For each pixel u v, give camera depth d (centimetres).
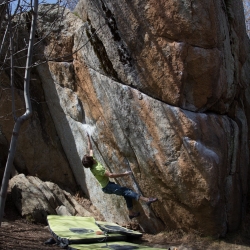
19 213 780
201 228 691
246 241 696
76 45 784
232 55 746
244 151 768
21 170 898
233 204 715
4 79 869
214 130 673
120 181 757
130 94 689
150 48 655
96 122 771
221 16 687
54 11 836
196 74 650
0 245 591
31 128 897
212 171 646
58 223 714
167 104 664
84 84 782
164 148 668
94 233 677
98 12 710
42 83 899
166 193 695
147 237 725
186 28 629
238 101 787
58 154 911
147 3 643
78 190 900
